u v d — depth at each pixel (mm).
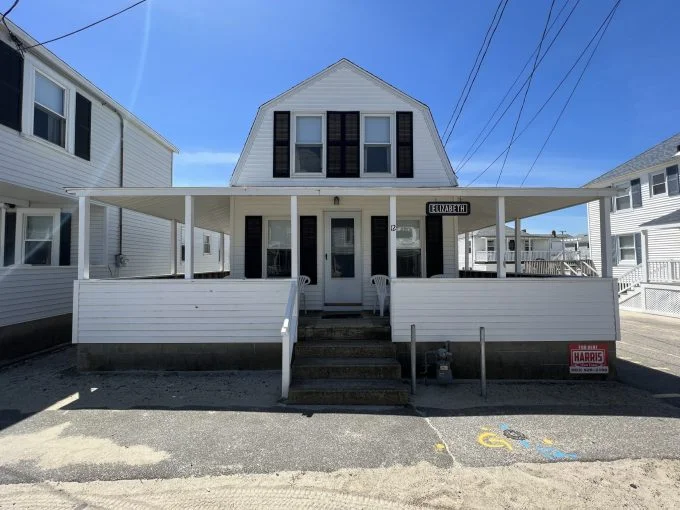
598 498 3230
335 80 9125
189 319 6883
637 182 18734
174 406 5285
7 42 8180
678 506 3125
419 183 8953
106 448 4070
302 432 4469
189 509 3084
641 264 17094
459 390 6062
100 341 6855
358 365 6020
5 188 8445
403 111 9094
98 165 11148
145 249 13492
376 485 3420
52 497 3227
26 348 8336
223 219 11391
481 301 6766
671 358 8273
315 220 8852
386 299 8719
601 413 5109
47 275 9023
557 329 6738
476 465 3752
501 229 6941
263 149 9000
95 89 10727
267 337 6891
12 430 4516
